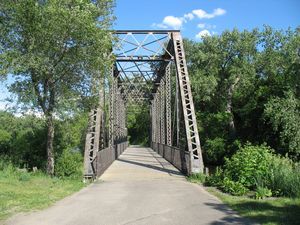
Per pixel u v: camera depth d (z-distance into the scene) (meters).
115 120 34.69
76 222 8.38
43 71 15.96
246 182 13.03
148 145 72.19
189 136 19.38
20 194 11.79
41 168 21.08
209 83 34.78
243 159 13.59
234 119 35.34
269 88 29.31
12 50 15.55
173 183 16.11
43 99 16.86
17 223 8.20
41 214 9.20
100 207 10.24
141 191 13.56
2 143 22.64
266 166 13.23
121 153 41.38
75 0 15.66
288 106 24.16
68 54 16.25
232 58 36.91
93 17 16.52
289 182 11.88
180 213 9.40
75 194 12.73
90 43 16.20
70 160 18.86
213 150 32.91
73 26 15.35
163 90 37.88
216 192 13.15
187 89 21.44
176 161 23.92
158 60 28.31
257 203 10.53
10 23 15.60
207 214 9.23
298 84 26.19
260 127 28.94
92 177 17.05
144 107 76.69
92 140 18.52
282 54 33.88
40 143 21.52
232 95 36.44
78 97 17.56
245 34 36.22
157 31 24.92
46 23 15.25
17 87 16.25
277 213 9.07
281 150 25.33
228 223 8.19
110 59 17.86
